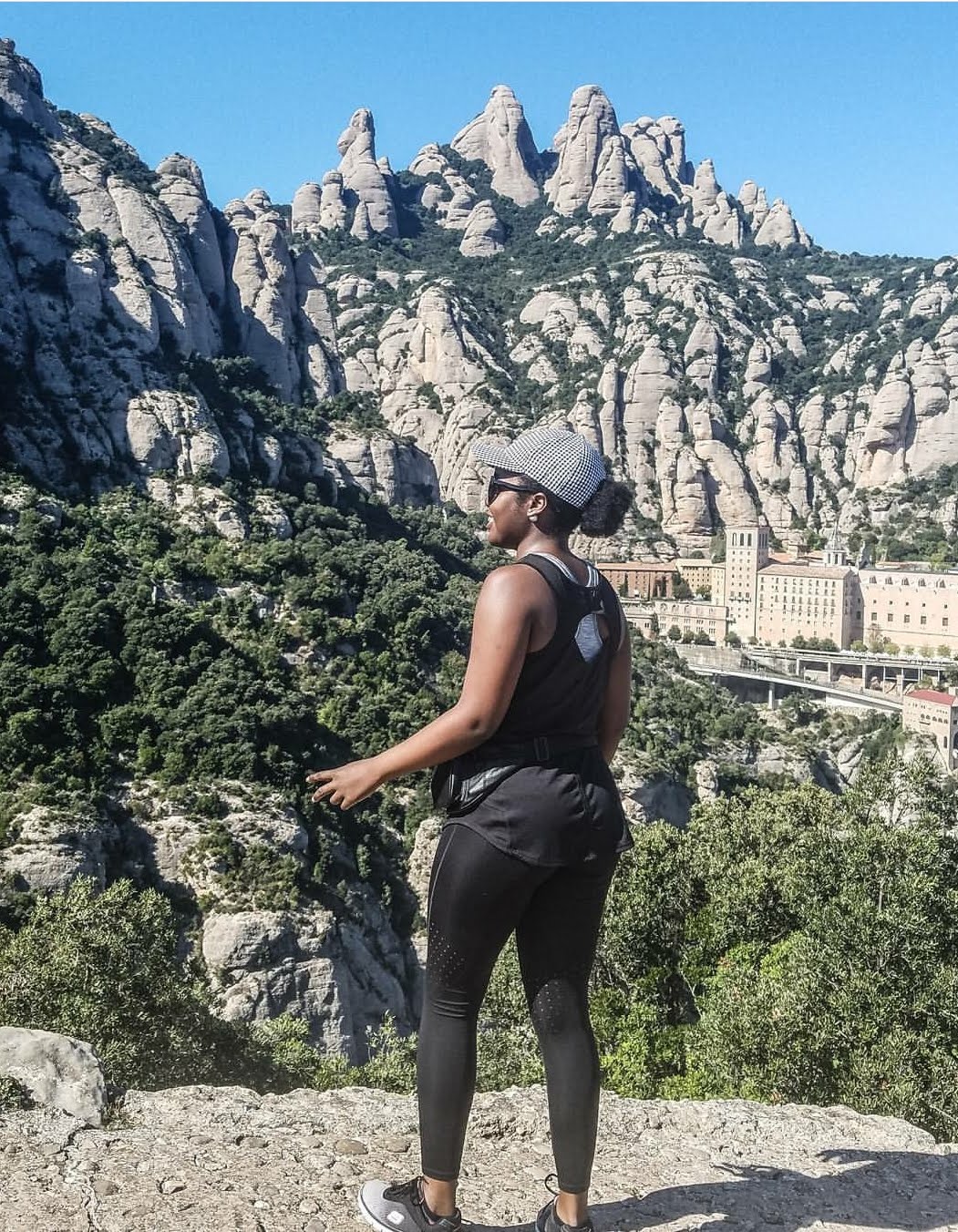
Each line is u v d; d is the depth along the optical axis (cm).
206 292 15912
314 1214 661
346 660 9256
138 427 11281
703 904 3369
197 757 6862
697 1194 729
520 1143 795
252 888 6200
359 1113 820
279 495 12031
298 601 9700
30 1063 860
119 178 14212
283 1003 5928
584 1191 629
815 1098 2386
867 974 2455
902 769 3195
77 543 9225
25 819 5900
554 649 571
